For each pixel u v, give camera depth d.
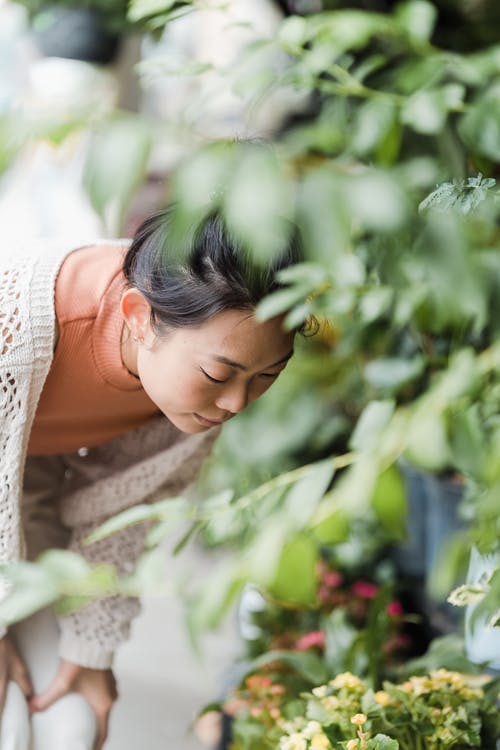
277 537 1.09
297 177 0.92
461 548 1.20
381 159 1.50
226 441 2.74
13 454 1.61
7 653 1.77
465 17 2.14
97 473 1.89
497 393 1.47
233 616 3.41
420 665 1.78
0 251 1.65
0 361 1.54
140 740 2.69
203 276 1.35
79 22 3.11
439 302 1.43
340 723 1.53
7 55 3.44
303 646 2.20
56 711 1.81
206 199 0.80
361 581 2.59
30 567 1.12
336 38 1.37
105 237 1.73
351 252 1.57
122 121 0.81
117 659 3.16
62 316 1.59
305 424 2.75
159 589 1.11
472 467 1.29
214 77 1.43
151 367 1.49
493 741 1.59
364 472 1.21
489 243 1.33
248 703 1.92
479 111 1.36
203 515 1.36
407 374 1.91
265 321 1.38
